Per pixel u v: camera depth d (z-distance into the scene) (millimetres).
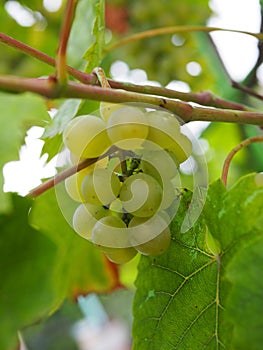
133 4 436
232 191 195
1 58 419
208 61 412
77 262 328
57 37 442
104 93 172
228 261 195
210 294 210
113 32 442
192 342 216
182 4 428
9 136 196
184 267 218
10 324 169
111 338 839
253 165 425
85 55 272
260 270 171
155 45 427
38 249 178
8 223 180
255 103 396
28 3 427
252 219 189
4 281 173
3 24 428
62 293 295
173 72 430
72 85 165
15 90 158
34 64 419
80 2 299
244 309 169
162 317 224
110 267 346
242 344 167
